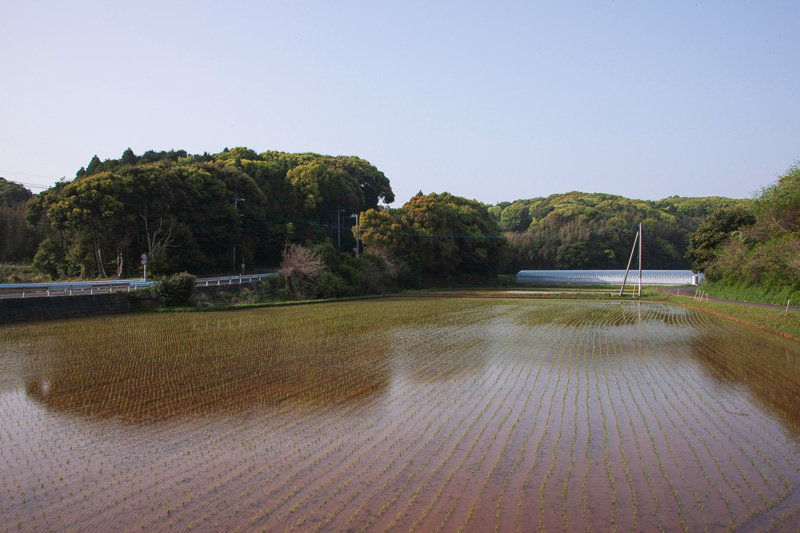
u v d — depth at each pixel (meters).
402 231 68.25
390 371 15.56
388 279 59.16
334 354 18.38
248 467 8.41
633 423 10.61
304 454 8.95
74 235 44.53
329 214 76.38
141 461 8.68
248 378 14.61
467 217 82.19
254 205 59.53
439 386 13.71
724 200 122.06
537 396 12.68
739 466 8.46
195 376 14.84
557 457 8.78
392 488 7.62
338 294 49.34
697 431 10.12
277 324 26.81
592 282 83.12
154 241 46.03
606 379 14.53
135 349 19.11
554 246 100.75
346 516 6.81
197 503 7.20
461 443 9.44
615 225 98.12
